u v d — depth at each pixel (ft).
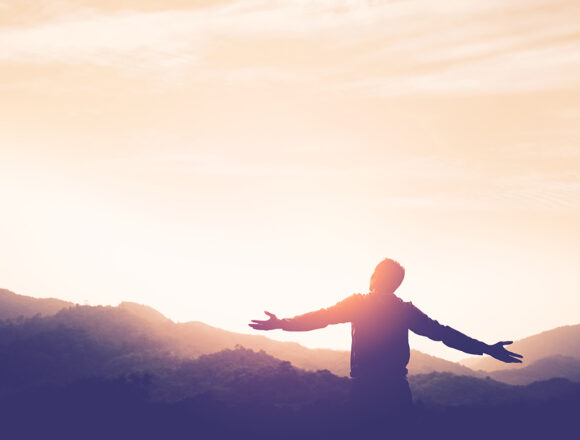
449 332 12.94
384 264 13.41
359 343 12.90
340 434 12.71
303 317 12.72
